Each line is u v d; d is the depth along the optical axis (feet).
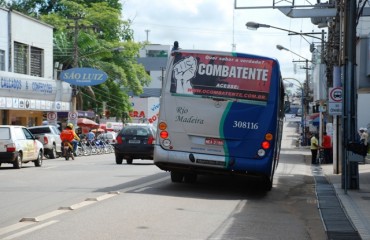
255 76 47.52
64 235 28.63
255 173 47.62
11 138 76.23
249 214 38.88
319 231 33.37
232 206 42.32
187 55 48.65
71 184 53.98
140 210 37.50
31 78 132.98
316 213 40.98
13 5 223.10
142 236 29.07
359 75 69.62
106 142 156.87
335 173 80.89
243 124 47.42
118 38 213.25
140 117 262.06
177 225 32.76
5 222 32.81
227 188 54.70
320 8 76.59
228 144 47.55
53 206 39.14
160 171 71.31
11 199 42.63
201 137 48.06
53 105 142.20
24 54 137.69
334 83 69.77
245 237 30.37
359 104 146.00
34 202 41.04
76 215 34.73
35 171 70.90
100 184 54.13
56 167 79.92
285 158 134.41
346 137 53.83
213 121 47.67
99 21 207.21
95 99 197.26
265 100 47.29
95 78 141.69
